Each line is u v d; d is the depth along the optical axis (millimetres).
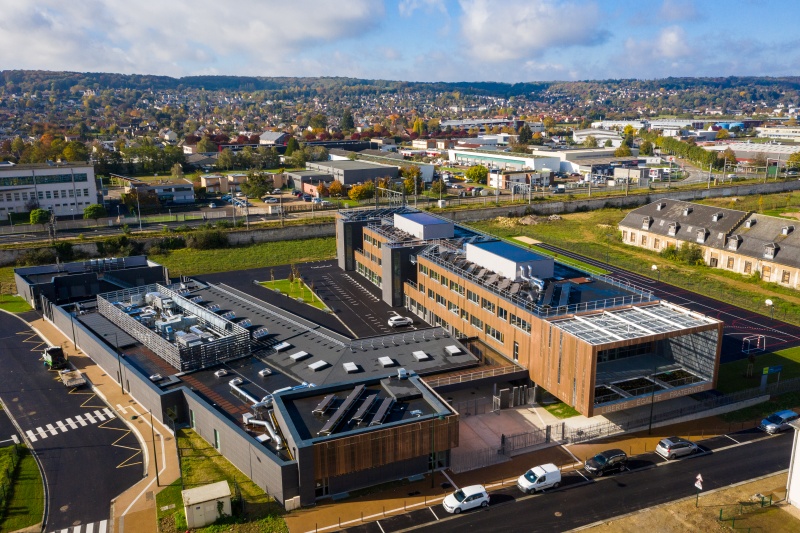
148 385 61781
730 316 91000
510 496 49031
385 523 45594
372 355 67562
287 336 74312
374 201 183500
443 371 64188
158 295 86250
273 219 158750
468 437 58062
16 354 78938
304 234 146375
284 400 54969
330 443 47125
